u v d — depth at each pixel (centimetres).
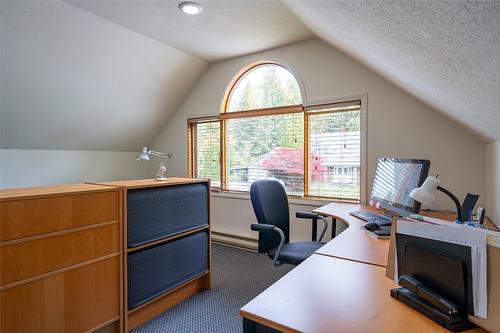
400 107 259
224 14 254
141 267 189
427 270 85
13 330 133
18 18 228
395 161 194
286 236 238
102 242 167
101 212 167
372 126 273
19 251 135
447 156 240
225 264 307
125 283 179
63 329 151
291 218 322
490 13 64
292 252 204
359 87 279
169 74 359
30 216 138
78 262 156
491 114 137
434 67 130
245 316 83
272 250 216
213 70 381
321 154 306
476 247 74
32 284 139
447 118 235
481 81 106
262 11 249
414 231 91
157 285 201
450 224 88
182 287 228
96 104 334
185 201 224
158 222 201
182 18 261
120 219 177
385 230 166
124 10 247
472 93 126
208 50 337
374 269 114
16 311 134
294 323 77
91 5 238
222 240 377
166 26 277
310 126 313
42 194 142
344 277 106
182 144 414
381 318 79
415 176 162
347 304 87
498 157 181
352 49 230
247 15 256
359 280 104
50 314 146
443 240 81
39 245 142
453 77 124
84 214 159
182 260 221
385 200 199
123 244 178
